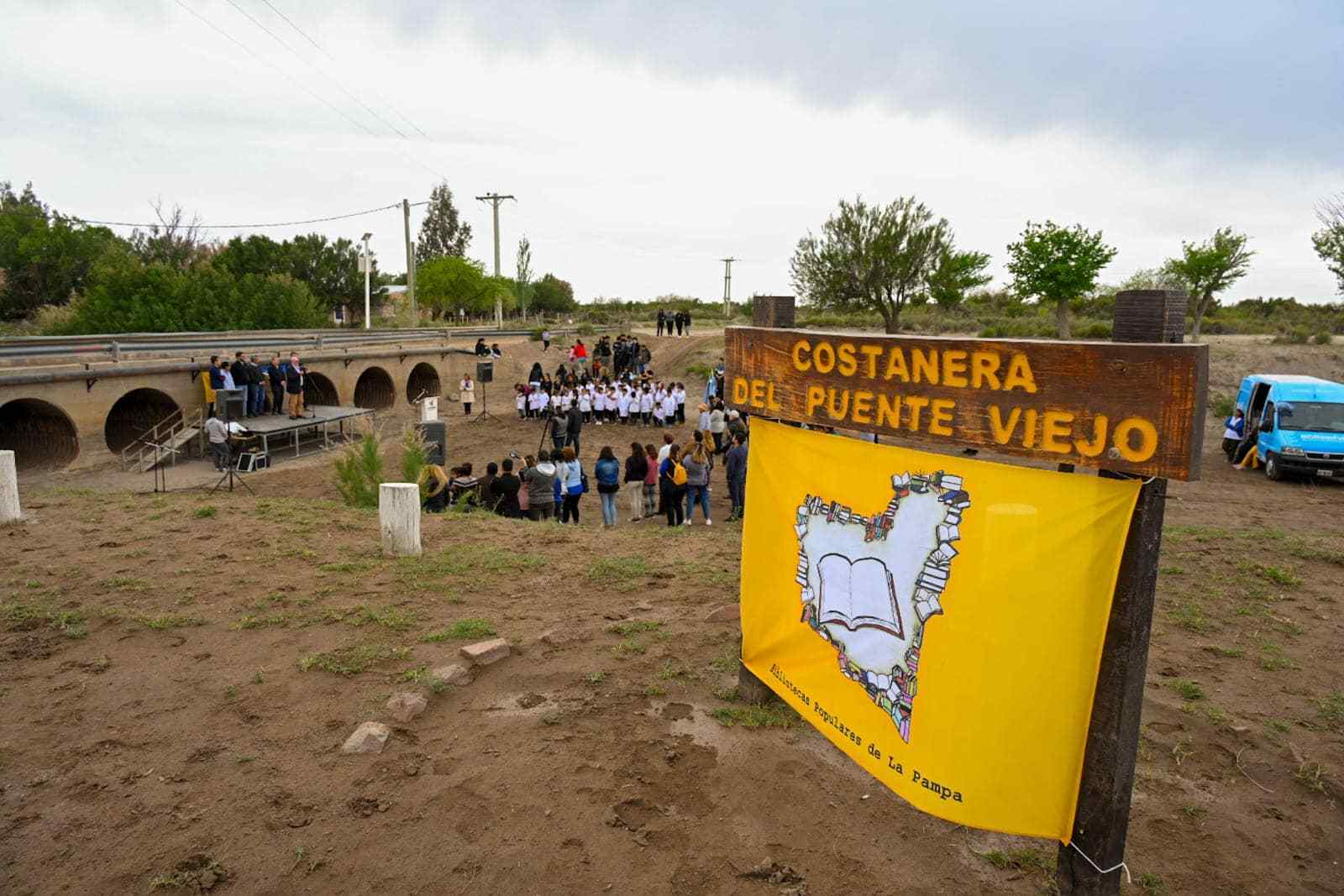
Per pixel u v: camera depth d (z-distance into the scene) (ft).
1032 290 114.73
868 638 14.73
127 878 13.06
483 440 87.92
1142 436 10.46
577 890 13.17
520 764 16.48
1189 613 26.05
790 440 16.84
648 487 51.52
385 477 66.13
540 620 24.12
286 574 27.50
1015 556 11.94
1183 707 19.72
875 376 14.43
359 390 115.55
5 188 215.92
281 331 133.28
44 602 24.12
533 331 173.99
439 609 24.75
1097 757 11.40
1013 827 12.17
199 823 14.43
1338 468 58.85
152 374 74.59
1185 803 16.01
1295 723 19.19
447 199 299.38
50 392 66.03
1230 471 66.64
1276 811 15.78
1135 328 10.91
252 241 192.54
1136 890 13.48
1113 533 10.91
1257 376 69.77
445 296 215.31
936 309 167.63
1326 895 13.56
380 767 16.26
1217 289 122.01
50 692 18.92
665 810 15.24
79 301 141.69
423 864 13.62
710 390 88.43
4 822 14.33
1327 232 111.55
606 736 17.61
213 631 22.58
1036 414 11.69
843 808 15.48
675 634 23.06
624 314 284.82
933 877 13.71
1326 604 27.25
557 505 46.68
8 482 33.53
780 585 17.42
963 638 12.67
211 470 69.77
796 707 16.84
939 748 13.05
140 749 16.69
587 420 97.35
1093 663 11.21
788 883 13.46
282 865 13.47
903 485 13.84
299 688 19.30
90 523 34.04
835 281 125.08
